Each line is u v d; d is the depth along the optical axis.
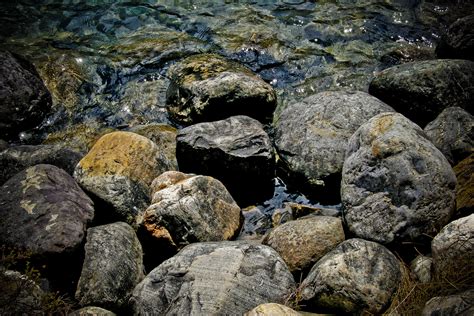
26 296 3.25
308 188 3.85
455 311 2.99
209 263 3.33
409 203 3.43
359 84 4.40
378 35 4.71
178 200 3.56
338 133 3.89
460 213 3.46
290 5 4.96
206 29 4.79
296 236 3.49
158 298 3.29
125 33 4.79
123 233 3.53
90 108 4.35
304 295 3.28
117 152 3.75
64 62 4.57
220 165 3.87
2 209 3.42
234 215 3.70
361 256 3.30
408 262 3.41
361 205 3.49
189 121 4.20
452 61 4.12
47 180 3.52
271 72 4.49
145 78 4.49
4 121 4.16
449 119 3.82
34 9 4.98
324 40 4.68
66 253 3.31
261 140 3.88
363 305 3.21
